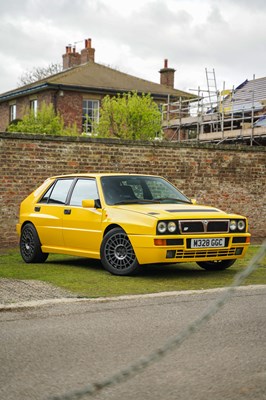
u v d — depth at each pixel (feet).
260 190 55.26
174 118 117.60
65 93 119.44
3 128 135.85
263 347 17.12
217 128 100.22
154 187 34.63
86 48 140.05
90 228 32.91
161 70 143.64
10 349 17.03
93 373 14.83
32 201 37.22
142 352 16.63
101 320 20.74
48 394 13.41
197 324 9.21
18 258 39.22
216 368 15.19
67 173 47.16
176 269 34.40
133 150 49.47
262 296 25.35
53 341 17.88
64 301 24.02
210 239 30.76
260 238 54.39
